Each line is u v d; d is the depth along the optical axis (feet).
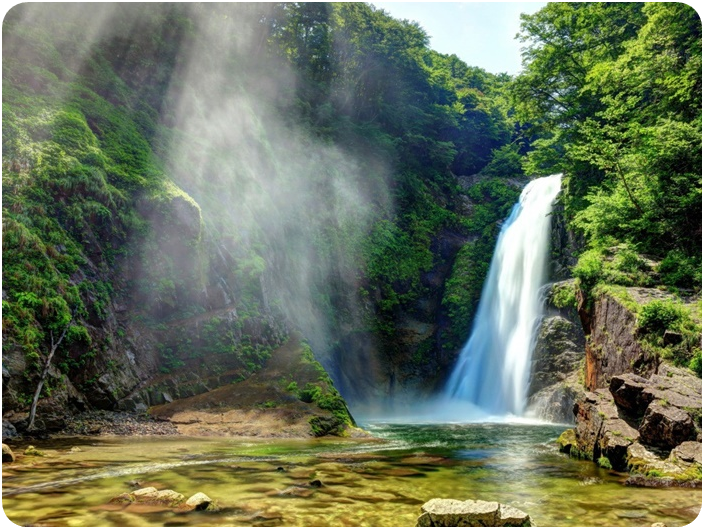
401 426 75.31
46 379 49.67
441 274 138.82
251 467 34.22
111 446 42.75
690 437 32.76
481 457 40.96
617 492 28.07
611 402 40.63
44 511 22.85
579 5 107.76
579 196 98.07
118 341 61.93
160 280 69.26
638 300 53.67
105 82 82.94
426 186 156.15
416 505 24.98
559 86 113.29
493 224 138.82
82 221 62.59
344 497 26.37
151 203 71.10
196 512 23.06
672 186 62.90
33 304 51.19
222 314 73.92
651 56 73.72
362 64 154.81
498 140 196.95
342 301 114.52
